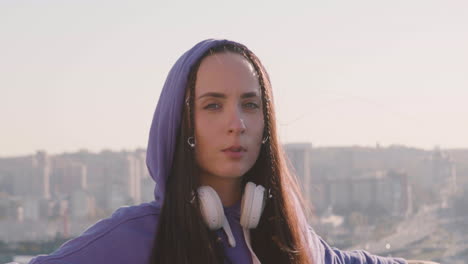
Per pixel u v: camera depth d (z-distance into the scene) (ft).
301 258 9.00
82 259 8.42
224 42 8.73
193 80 8.53
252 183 8.76
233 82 8.53
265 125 8.88
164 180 8.59
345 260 9.94
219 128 8.48
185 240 8.37
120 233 8.55
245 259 8.75
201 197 8.45
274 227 8.95
